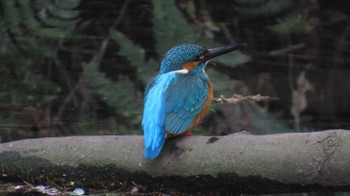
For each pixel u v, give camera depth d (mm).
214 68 13055
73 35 14367
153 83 7957
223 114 11148
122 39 13141
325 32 15023
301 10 15406
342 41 14711
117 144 7539
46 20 14219
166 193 7508
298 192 7125
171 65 8266
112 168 7484
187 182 7355
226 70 13039
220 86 12102
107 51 13977
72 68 13109
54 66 13172
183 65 8250
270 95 12055
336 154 6875
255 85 12445
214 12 15516
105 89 11961
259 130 10672
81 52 13914
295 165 6980
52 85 12266
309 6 15383
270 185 7129
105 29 15039
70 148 7621
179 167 7301
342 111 11555
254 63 13570
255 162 7090
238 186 7246
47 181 7738
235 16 15438
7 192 7637
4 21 13969
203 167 7234
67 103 11570
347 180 6891
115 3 16016
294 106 11656
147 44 14180
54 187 7719
